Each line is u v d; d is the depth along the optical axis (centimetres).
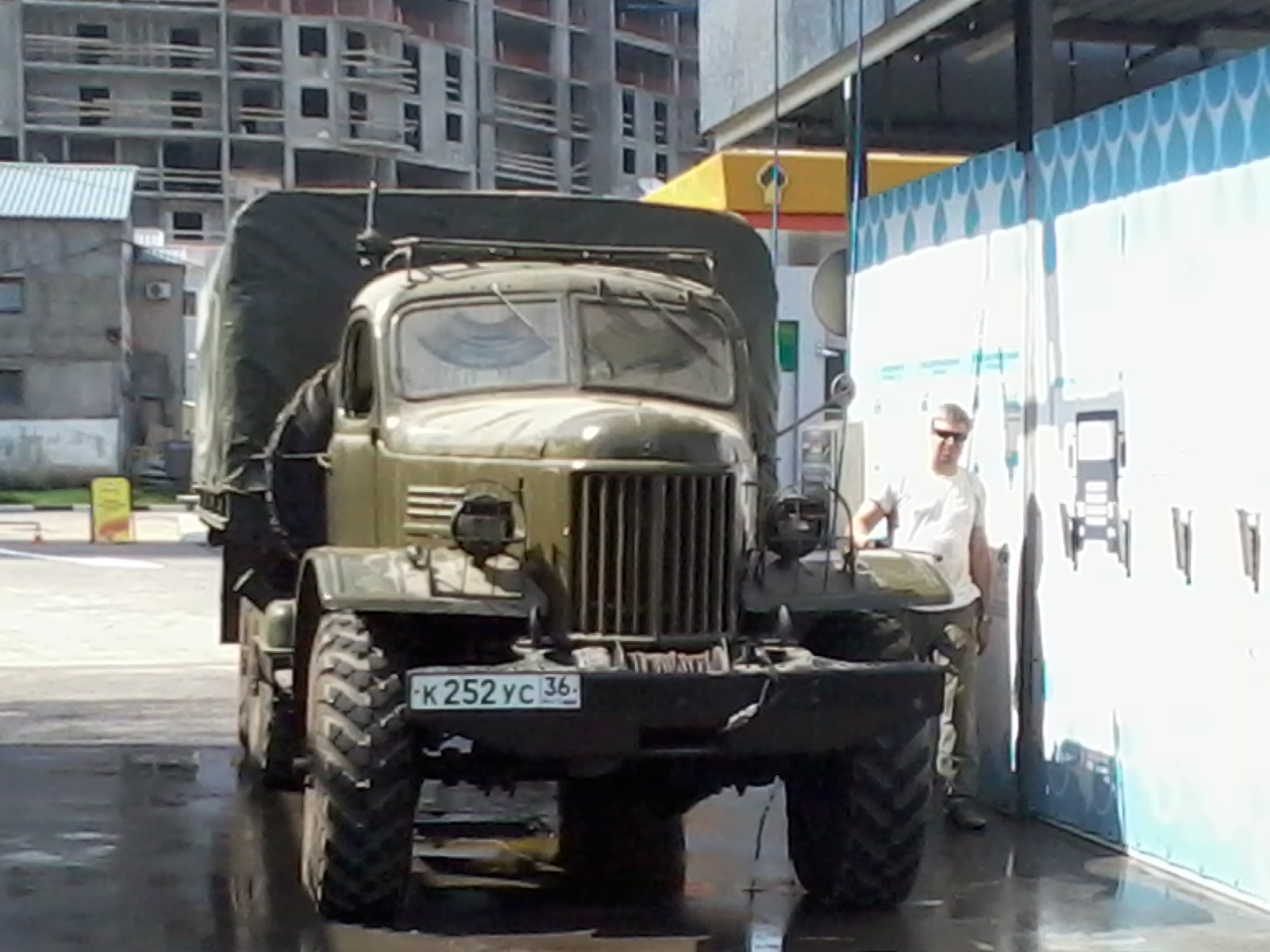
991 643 950
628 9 9469
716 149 1705
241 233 941
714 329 847
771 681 700
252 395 946
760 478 871
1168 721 812
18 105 8138
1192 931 719
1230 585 767
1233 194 764
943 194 1000
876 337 1081
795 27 1433
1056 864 830
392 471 799
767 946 703
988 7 1243
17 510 4769
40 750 1164
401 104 8594
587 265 884
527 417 759
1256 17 1280
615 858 859
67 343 6181
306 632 777
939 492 918
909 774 744
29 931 720
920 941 710
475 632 752
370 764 707
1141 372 827
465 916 747
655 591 717
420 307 834
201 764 1115
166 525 3884
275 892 784
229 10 8288
